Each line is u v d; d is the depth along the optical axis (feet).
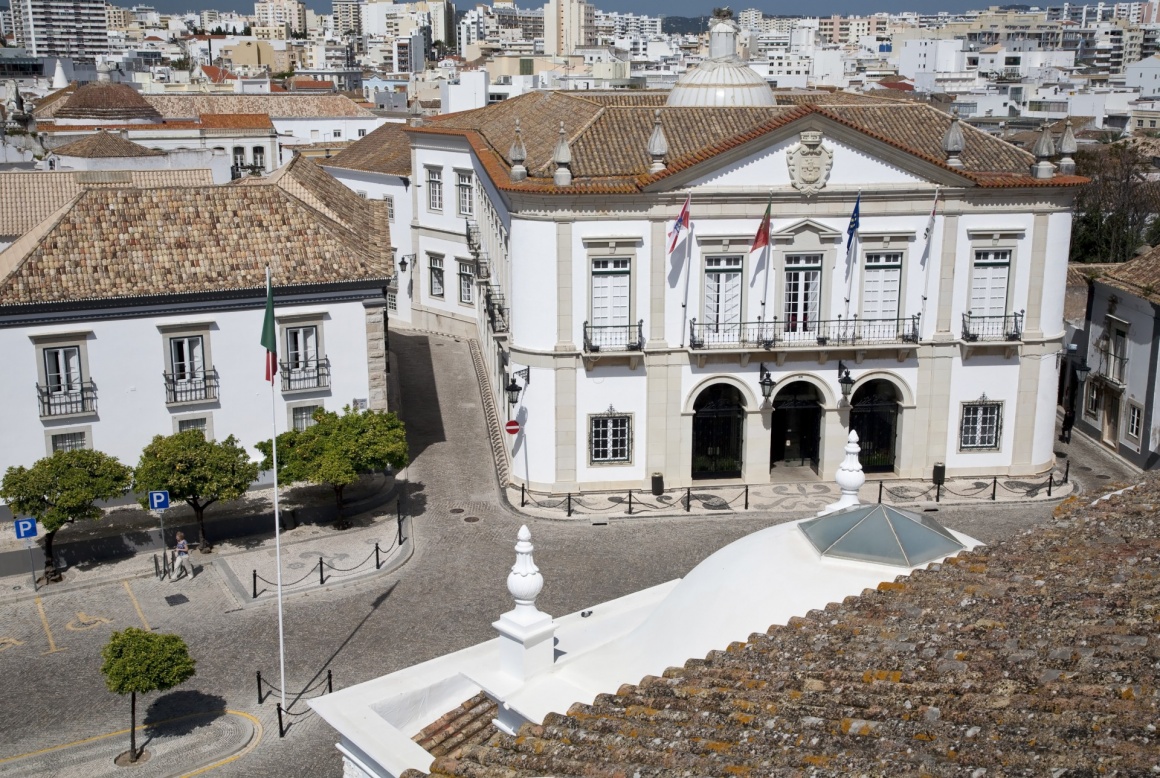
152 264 116.57
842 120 116.78
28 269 111.65
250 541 112.68
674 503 121.29
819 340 121.80
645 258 118.21
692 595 50.96
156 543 111.04
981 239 122.93
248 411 121.19
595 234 116.98
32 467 108.58
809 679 35.81
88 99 270.05
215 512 117.29
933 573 43.91
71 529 112.88
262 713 81.92
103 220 118.83
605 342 120.26
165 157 193.47
